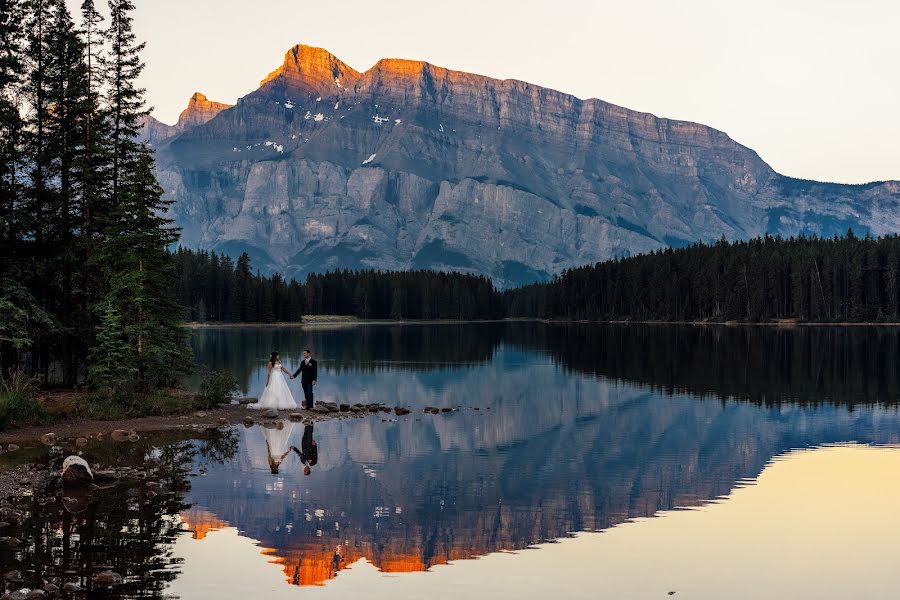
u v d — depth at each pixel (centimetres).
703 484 2308
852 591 1434
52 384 4434
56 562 1495
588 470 2489
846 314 19150
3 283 3922
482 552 1633
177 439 2986
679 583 1466
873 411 3997
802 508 2030
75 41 4475
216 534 1708
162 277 4069
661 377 6012
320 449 2814
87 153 4475
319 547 1644
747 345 10356
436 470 2467
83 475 2128
